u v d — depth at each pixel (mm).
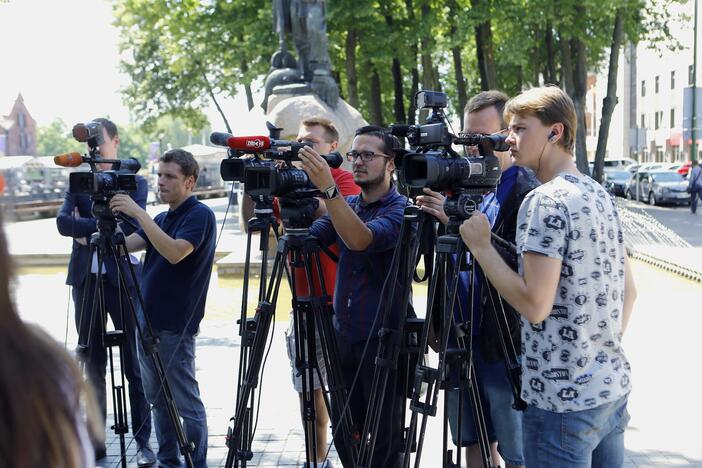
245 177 3508
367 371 3785
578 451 2773
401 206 3787
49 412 1206
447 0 23016
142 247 4590
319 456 4668
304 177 3553
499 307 3236
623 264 2885
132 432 4922
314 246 3635
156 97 35688
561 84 28016
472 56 30656
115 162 4023
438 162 2846
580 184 2779
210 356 7316
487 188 3023
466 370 3227
